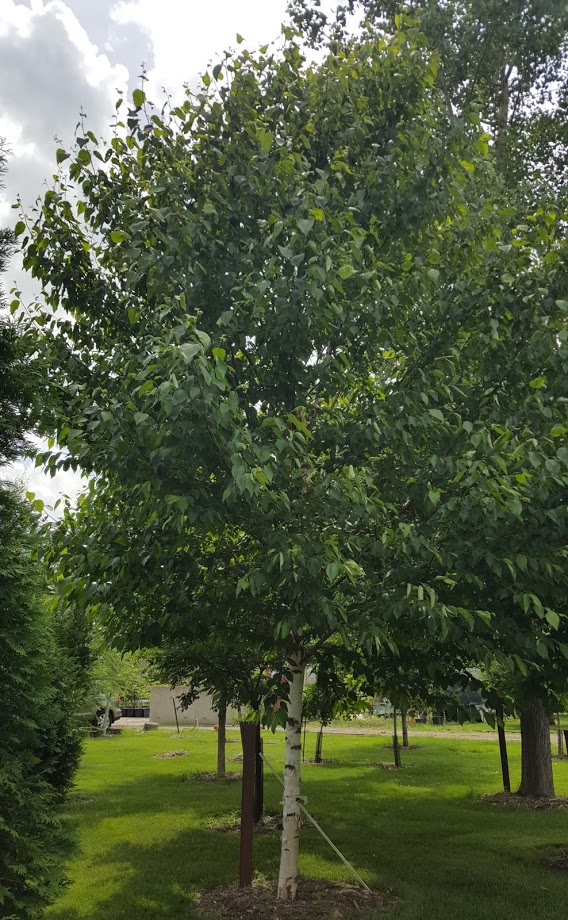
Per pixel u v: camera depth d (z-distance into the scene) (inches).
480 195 252.7
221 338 193.5
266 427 194.9
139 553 203.5
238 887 249.0
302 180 211.0
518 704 231.9
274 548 180.4
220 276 208.8
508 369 213.6
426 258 223.1
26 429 168.9
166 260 202.1
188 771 584.7
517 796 436.5
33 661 168.6
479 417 215.8
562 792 467.8
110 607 232.4
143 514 191.9
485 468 173.8
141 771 587.8
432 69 227.8
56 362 214.5
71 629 422.0
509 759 666.2
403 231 227.8
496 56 446.6
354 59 237.6
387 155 229.0
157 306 196.7
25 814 165.8
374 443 202.8
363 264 209.6
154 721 1321.4
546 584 193.6
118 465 192.1
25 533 171.8
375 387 235.1
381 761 656.4
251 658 320.5
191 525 189.6
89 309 234.4
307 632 234.4
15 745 173.0
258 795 379.6
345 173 225.8
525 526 197.0
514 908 231.6
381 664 235.8
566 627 213.5
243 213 210.7
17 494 172.9
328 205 215.0
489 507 176.4
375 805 421.4
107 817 386.6
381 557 200.1
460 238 224.4
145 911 230.1
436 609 171.9
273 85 235.1
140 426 171.0
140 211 215.5
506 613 206.8
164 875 269.9
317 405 235.5
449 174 223.8
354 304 199.9
